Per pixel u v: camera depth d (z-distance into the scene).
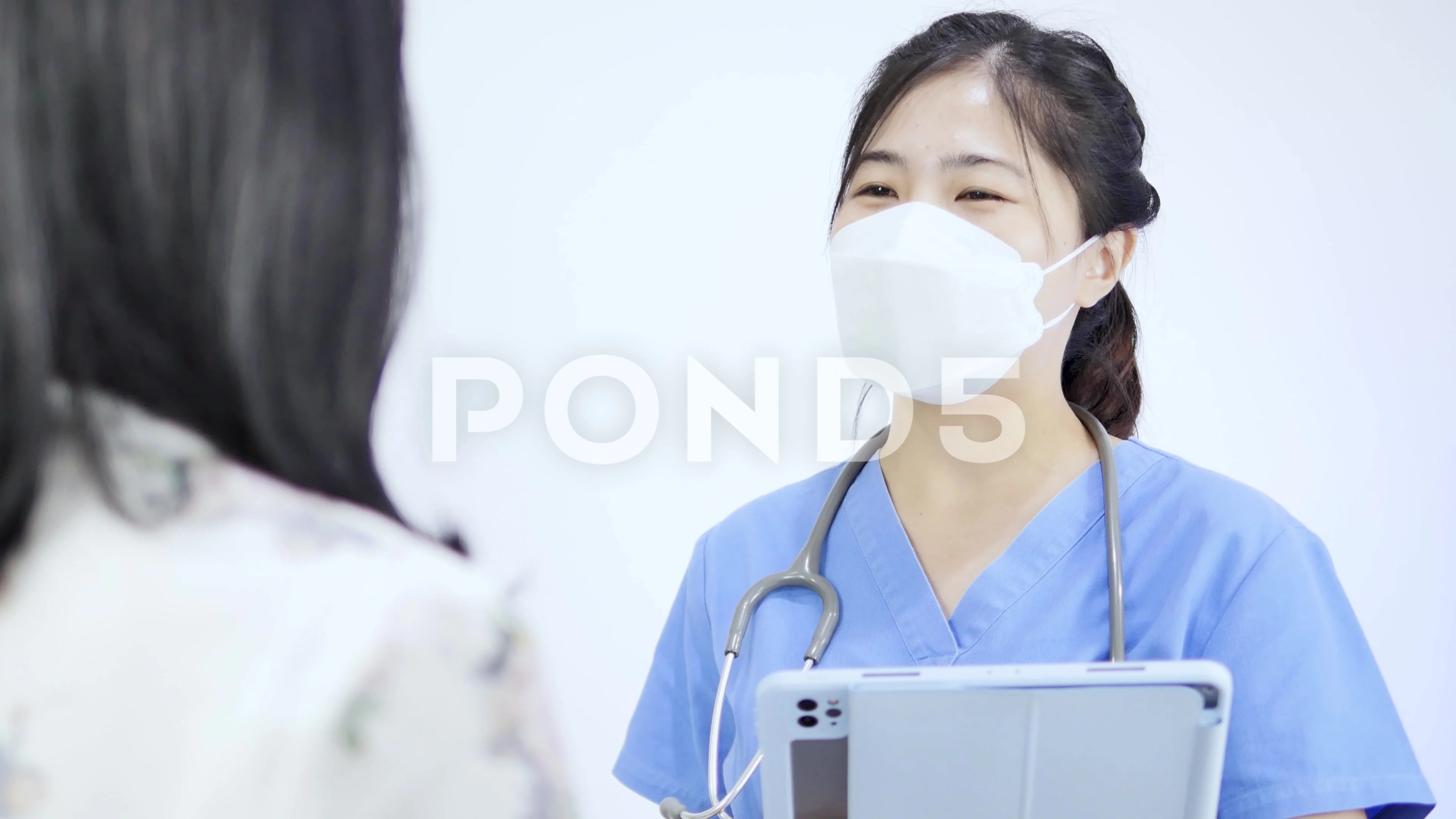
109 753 0.89
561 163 4.15
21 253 0.91
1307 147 4.22
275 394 0.96
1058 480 2.90
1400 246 4.19
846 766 1.79
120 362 0.96
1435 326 4.16
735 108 4.20
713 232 4.15
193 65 0.92
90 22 0.91
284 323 0.96
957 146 2.87
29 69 0.91
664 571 4.02
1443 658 4.07
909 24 4.25
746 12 4.29
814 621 2.89
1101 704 1.64
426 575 0.98
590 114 4.18
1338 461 4.12
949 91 2.92
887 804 1.74
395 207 1.01
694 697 3.13
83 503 0.96
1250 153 4.21
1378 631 4.08
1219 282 4.17
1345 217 4.20
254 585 0.94
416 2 4.16
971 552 2.90
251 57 0.93
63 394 0.95
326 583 0.95
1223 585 2.61
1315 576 2.63
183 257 0.93
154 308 0.94
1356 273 4.18
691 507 4.05
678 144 4.19
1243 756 2.44
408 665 0.93
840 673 1.73
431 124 4.12
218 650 0.92
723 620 3.08
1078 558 2.80
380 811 0.90
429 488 3.95
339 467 1.00
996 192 2.86
